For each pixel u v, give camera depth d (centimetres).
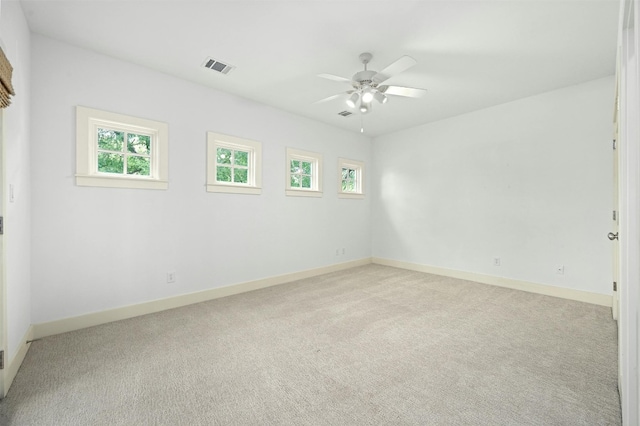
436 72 313
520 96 380
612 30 238
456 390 174
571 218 351
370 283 429
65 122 254
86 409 157
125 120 286
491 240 421
